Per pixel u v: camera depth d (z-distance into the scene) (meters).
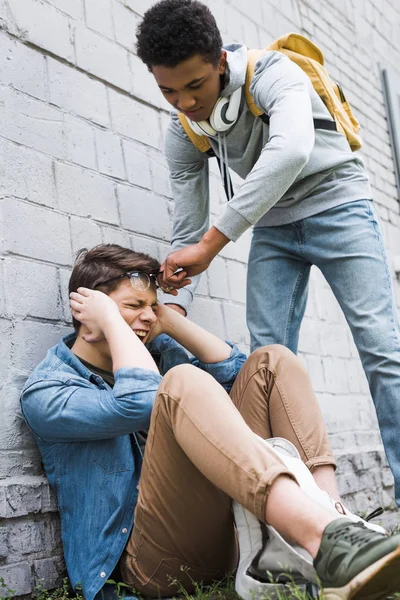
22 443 2.33
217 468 1.73
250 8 4.41
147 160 3.27
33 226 2.59
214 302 3.50
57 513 2.34
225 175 2.64
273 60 2.48
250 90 2.51
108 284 2.35
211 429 1.76
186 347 2.55
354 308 2.56
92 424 2.06
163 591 2.01
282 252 2.78
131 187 3.13
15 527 2.20
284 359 2.26
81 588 2.10
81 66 3.00
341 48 5.56
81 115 2.94
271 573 1.75
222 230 2.36
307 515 1.63
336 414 4.30
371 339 2.51
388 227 5.59
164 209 3.31
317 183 2.61
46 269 2.60
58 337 2.59
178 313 2.59
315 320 4.33
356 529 1.57
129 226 3.07
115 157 3.08
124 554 2.06
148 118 3.33
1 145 2.54
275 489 1.67
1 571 2.12
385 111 6.05
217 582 2.01
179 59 2.28
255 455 1.71
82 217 2.83
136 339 2.16
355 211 2.59
